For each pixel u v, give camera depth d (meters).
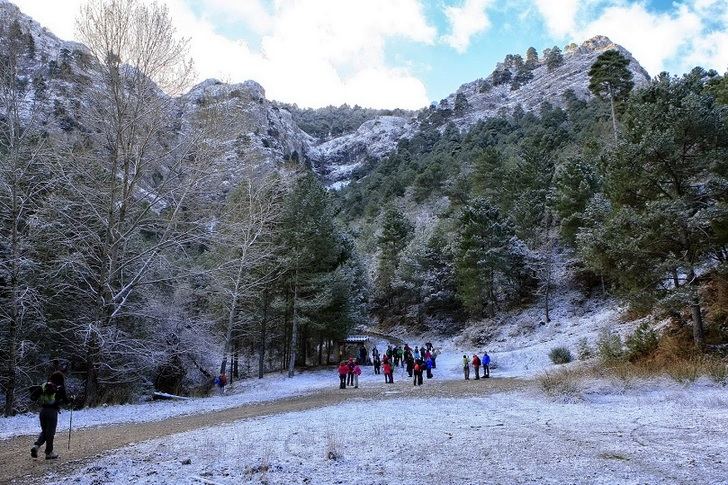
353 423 11.03
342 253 38.38
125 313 20.09
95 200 19.59
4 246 18.67
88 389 18.78
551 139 74.12
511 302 43.69
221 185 22.31
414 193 85.56
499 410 12.66
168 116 20.09
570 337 29.11
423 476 5.89
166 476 6.32
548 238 47.75
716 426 8.38
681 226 16.47
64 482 6.33
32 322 19.67
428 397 16.94
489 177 63.00
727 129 16.66
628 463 6.14
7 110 17.75
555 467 6.09
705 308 17.88
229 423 12.45
